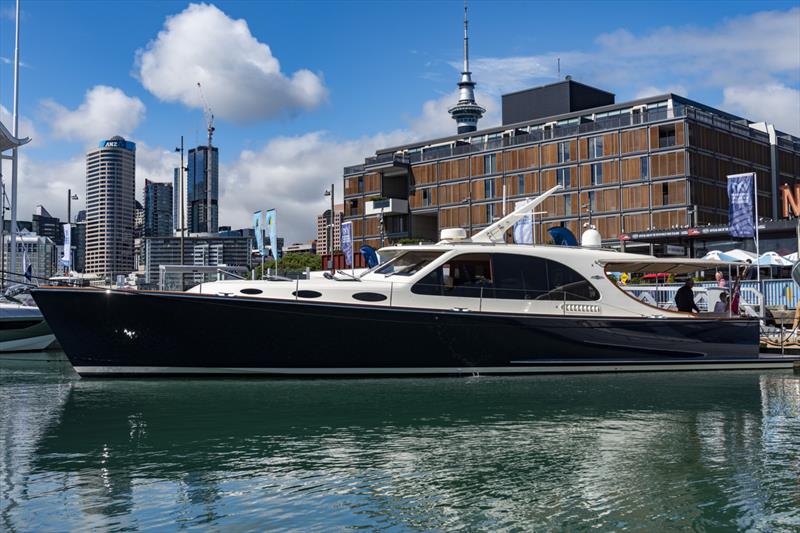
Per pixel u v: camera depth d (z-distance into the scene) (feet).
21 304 75.31
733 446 30.01
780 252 138.10
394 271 49.98
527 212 55.98
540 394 42.34
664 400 40.86
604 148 229.66
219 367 46.24
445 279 48.65
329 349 46.37
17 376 51.90
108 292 44.70
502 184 253.44
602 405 39.24
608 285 51.55
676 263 53.21
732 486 24.39
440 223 269.44
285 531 20.35
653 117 220.02
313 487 24.36
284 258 243.81
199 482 24.84
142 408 37.63
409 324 46.93
